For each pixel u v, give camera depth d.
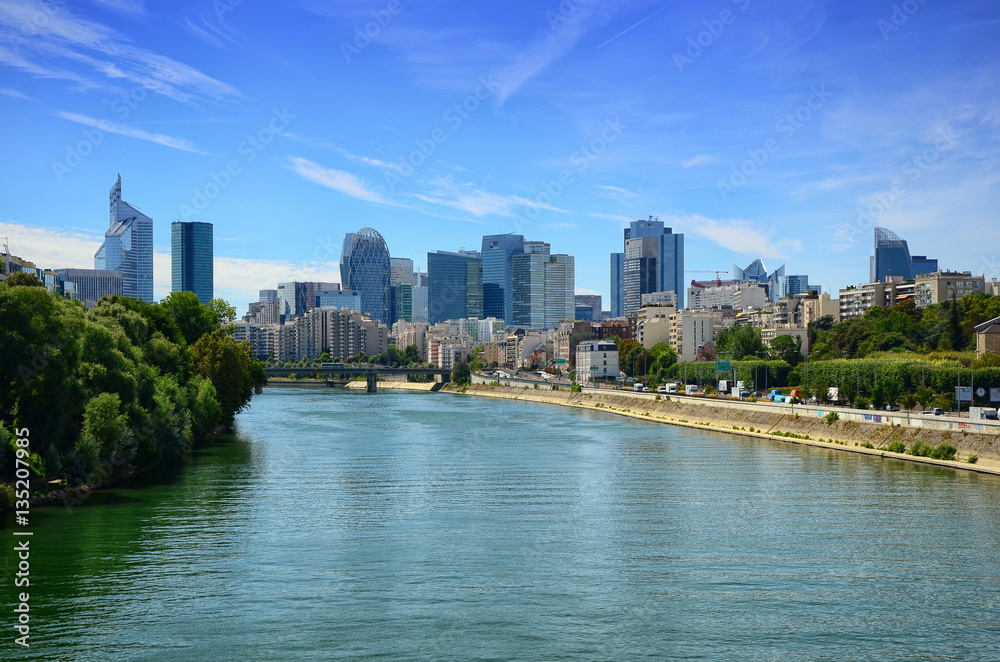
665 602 77.88
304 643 67.88
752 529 105.19
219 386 199.88
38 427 108.50
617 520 110.38
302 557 91.12
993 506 118.62
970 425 159.12
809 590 81.50
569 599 78.69
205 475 143.25
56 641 67.50
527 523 108.50
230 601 76.88
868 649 67.94
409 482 139.38
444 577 84.69
